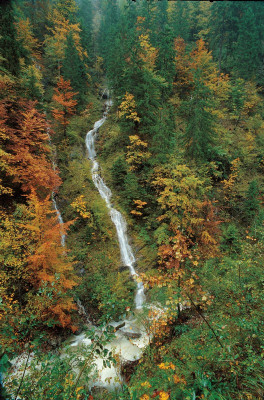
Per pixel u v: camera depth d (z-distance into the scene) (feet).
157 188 58.18
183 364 15.79
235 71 98.84
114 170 61.87
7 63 55.01
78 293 41.96
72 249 49.37
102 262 48.34
